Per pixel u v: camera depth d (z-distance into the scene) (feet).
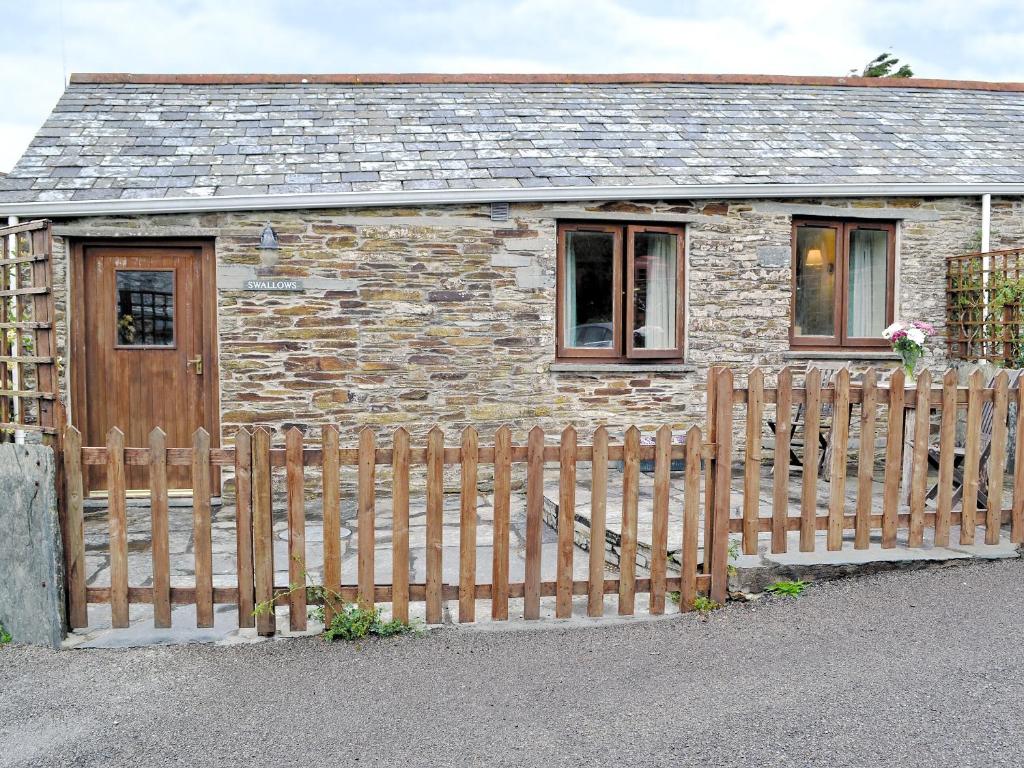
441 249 24.25
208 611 13.24
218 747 9.97
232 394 23.48
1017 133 30.68
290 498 13.12
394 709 10.89
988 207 26.94
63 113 26.84
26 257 13.43
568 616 14.01
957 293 27.07
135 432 23.97
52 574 12.86
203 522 13.08
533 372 25.00
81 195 22.36
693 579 14.26
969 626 13.23
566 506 13.79
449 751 9.82
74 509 13.08
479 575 16.78
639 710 10.78
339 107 28.73
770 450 26.86
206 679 11.83
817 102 32.07
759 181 25.39
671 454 14.03
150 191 22.74
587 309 25.80
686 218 25.59
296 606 13.28
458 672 12.00
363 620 13.28
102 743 10.09
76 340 23.25
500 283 24.61
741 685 11.46
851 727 10.21
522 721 10.53
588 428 25.45
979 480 18.67
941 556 15.67
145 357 23.86
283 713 10.81
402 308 24.17
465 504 13.52
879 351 27.66
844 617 13.74
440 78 31.53
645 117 29.48
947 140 29.58
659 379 25.86
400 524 13.30
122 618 13.26
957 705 10.70
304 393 23.82
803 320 27.37
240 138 26.04
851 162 27.22
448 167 24.95
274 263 23.48
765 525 15.19
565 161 25.75
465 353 24.57
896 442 15.52
